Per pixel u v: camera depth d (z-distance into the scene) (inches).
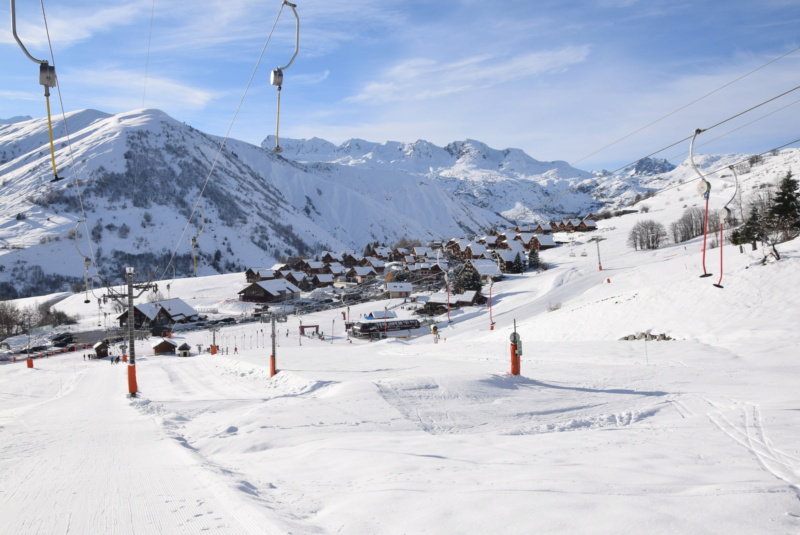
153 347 3009.4
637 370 1121.4
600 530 241.8
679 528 241.0
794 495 283.9
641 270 3004.4
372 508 290.2
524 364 1368.1
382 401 797.2
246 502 303.7
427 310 3772.1
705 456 412.8
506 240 5989.2
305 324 3750.0
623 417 692.7
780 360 1074.1
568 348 1627.7
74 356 3110.2
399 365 1592.0
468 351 1868.8
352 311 4136.3
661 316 1780.3
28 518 293.7
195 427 741.9
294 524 267.7
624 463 391.2
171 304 4077.3
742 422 543.5
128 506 308.7
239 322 4042.8
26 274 6328.7
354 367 1594.5
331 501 317.4
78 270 6697.8
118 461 471.2
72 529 271.6
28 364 2669.8
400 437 563.8
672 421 596.4
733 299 1678.2
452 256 5905.5
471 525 256.2
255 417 719.7
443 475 363.9
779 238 2167.8
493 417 712.4
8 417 1009.5
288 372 1459.2
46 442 621.0
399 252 6958.7
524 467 382.6
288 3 438.3
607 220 7470.5
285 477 398.3
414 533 251.9
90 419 879.1
